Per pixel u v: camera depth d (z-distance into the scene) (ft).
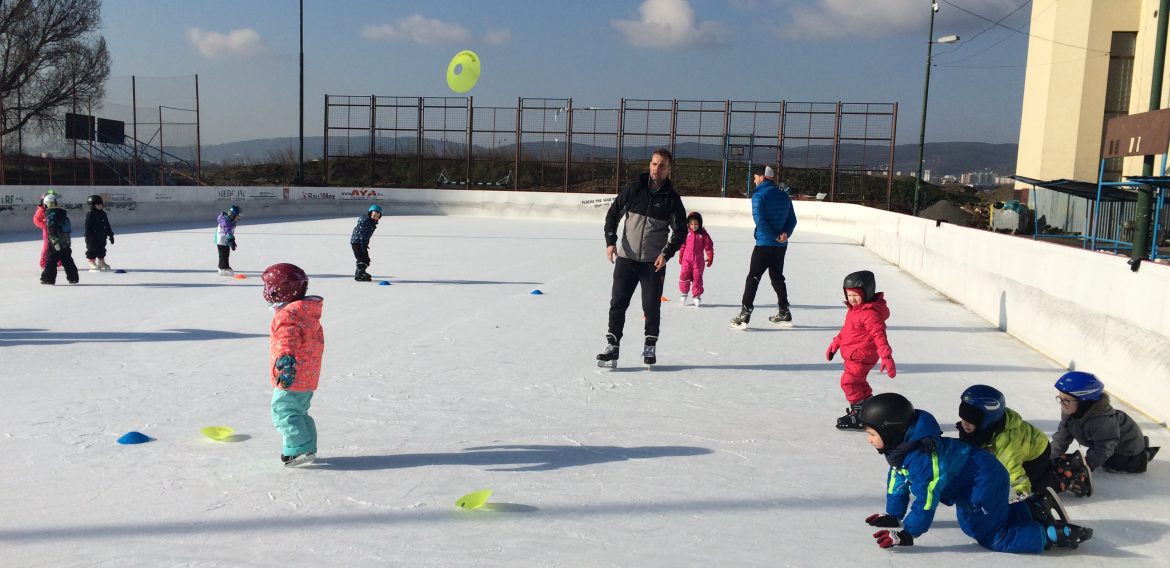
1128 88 94.58
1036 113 99.91
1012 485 13.74
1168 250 53.06
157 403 19.76
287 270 15.24
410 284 42.78
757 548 12.35
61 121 103.30
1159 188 36.01
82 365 23.66
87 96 110.11
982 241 36.04
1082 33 94.73
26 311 32.76
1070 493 14.82
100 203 45.21
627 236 24.08
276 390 15.44
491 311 34.55
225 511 13.38
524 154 118.21
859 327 18.15
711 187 129.18
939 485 11.88
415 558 11.74
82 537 12.30
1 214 67.92
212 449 16.51
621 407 20.21
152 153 101.71
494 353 26.27
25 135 97.04
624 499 14.21
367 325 30.78
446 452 16.58
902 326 33.09
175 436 17.29
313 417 18.89
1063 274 26.25
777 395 21.68
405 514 13.37
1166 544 12.80
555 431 18.12
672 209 24.00
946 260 42.80
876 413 12.10
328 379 22.44
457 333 29.50
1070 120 96.07
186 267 48.26
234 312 33.04
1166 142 27.84
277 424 15.40
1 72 113.39
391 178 134.31
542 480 15.08
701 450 16.98
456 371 23.65
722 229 99.50
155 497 13.96
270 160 139.95
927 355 27.30
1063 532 12.31
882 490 14.88
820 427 18.81
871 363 18.33
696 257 37.01
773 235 31.19
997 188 154.92
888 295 42.65
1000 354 27.58
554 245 69.36
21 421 18.13
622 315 24.41
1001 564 11.99
